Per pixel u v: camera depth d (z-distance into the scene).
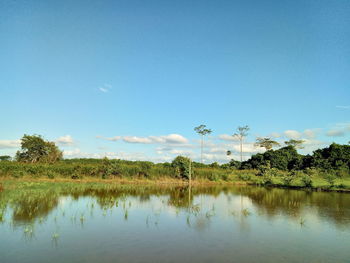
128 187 36.00
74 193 28.06
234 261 10.33
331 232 14.59
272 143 97.25
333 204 23.64
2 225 14.68
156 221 16.39
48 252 10.88
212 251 11.34
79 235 13.22
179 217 17.62
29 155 59.06
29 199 22.61
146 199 25.31
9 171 40.16
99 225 15.14
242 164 77.94
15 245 11.66
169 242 12.41
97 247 11.55
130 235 13.39
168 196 28.16
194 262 10.13
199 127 72.50
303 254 11.23
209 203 23.77
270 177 47.06
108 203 21.95
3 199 21.91
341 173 49.03
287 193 32.72
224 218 17.56
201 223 16.12
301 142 91.69
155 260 10.24
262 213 19.39
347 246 12.34
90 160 62.53
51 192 27.66
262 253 11.23
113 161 47.09
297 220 17.27
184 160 49.94
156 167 51.47
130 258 10.39
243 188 39.94
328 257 10.94
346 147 58.22
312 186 38.72
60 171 43.03
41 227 14.47
